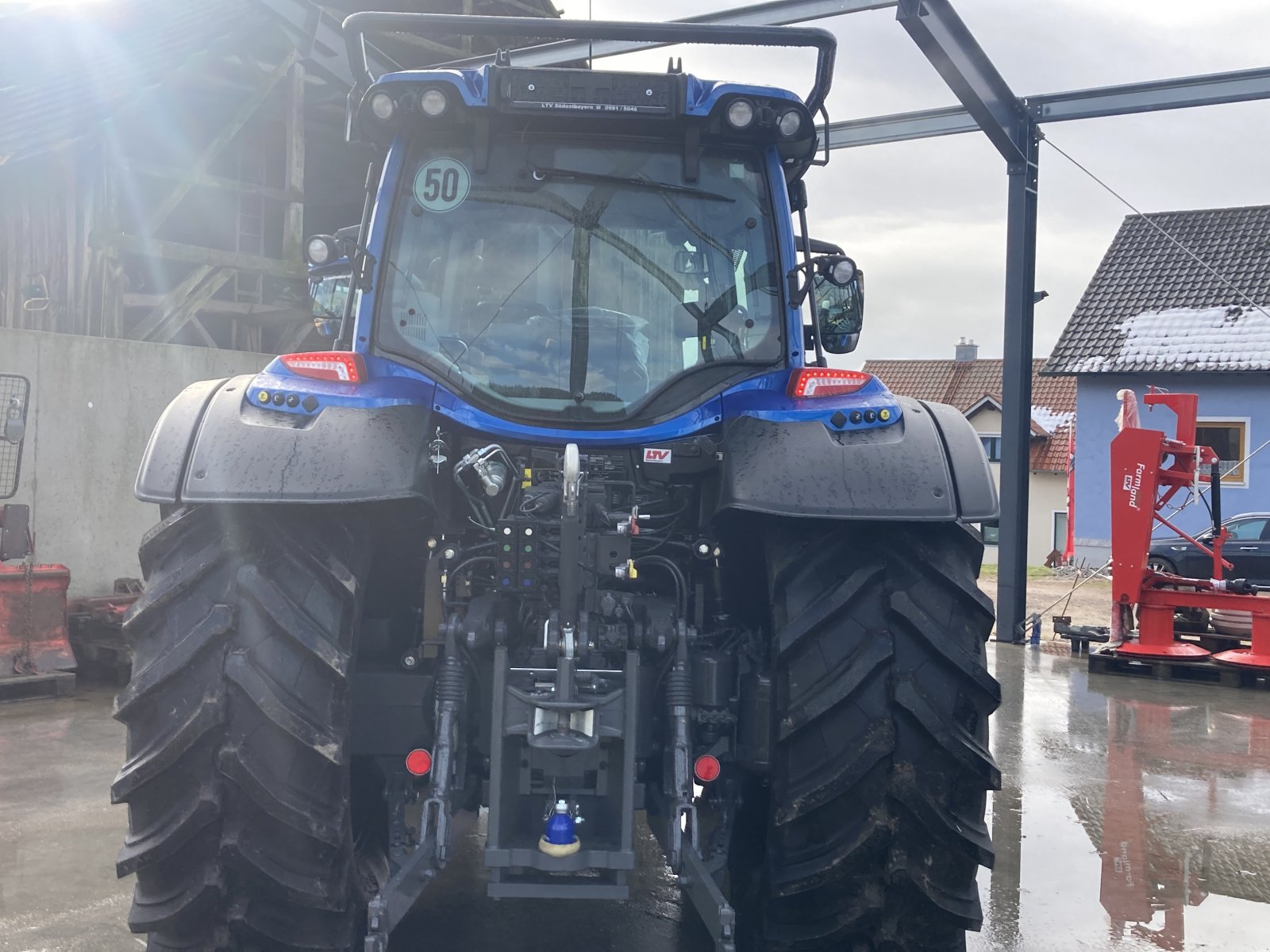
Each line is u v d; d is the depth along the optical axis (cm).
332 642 244
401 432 266
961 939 259
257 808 236
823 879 248
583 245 311
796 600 263
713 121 308
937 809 247
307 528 259
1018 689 852
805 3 956
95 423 842
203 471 251
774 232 314
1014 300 1097
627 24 301
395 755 283
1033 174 1098
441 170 312
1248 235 2448
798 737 254
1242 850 458
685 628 280
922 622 255
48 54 1368
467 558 292
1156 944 359
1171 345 2267
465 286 309
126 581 835
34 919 347
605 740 261
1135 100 1037
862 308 345
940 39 902
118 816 455
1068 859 444
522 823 268
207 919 241
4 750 565
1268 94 983
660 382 306
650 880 399
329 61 1117
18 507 698
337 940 248
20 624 711
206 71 1366
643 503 308
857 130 1166
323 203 1609
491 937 345
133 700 237
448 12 1628
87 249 1102
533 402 303
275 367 283
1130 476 941
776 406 286
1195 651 922
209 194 1497
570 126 312
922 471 266
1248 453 2192
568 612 260
